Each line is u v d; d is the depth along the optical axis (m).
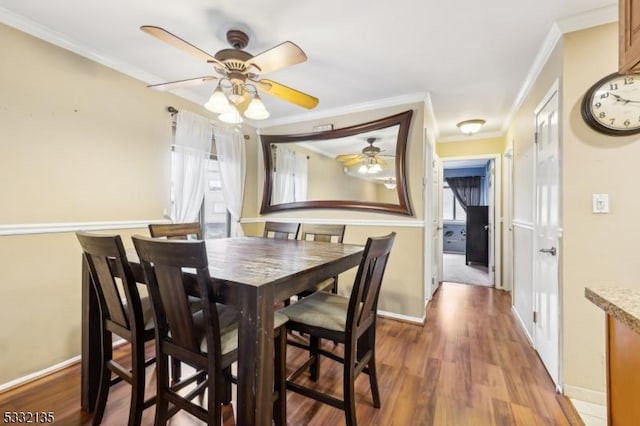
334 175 3.42
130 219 2.46
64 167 2.06
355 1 1.67
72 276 2.09
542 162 2.22
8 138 1.80
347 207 3.32
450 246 7.79
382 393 1.79
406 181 3.00
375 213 3.18
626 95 1.63
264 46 2.12
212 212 3.35
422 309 2.92
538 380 1.92
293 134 3.69
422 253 2.94
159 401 1.30
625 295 0.85
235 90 1.91
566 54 1.78
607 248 1.69
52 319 1.99
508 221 4.05
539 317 2.25
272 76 2.58
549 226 2.05
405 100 3.00
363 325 1.53
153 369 2.03
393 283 3.06
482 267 5.81
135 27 1.92
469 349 2.35
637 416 0.75
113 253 1.30
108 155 2.31
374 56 2.25
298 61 1.72
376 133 3.18
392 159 3.08
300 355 2.27
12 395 1.73
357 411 1.62
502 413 1.61
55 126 2.01
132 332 1.36
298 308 1.66
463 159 4.43
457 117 3.61
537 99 2.38
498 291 4.09
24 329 1.87
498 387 1.84
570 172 1.76
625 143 1.66
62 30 1.95
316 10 1.74
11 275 1.81
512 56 2.22
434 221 4.00
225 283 1.14
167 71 2.52
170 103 2.80
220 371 1.15
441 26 1.88
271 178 3.86
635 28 1.00
